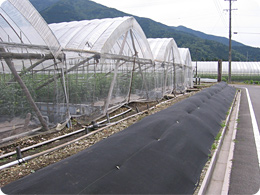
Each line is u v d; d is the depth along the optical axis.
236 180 4.00
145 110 9.49
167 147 4.01
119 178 2.87
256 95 18.11
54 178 2.72
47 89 6.30
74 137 6.03
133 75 10.74
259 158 4.96
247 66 42.38
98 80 7.85
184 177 3.53
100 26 8.82
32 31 5.67
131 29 9.78
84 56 7.47
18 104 5.45
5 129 5.19
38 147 5.27
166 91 15.10
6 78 5.22
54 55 6.21
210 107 8.20
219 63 31.11
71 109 7.82
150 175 3.15
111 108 8.78
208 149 4.98
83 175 2.80
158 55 13.70
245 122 8.40
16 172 4.01
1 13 5.43
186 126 5.19
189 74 23.17
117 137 4.09
